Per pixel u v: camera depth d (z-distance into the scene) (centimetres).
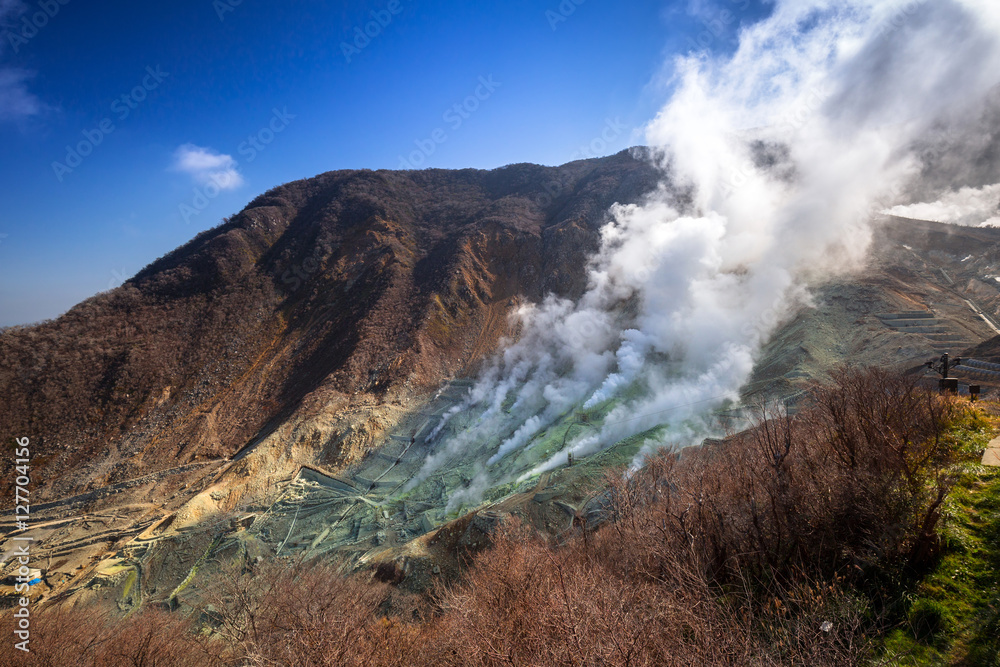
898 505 798
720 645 614
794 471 970
